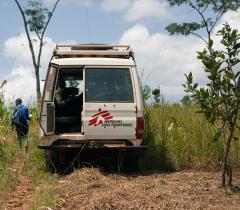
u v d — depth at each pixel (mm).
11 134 13562
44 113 10586
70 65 10742
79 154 11148
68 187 8938
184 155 11469
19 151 12453
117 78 10727
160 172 10867
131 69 10758
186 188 8742
